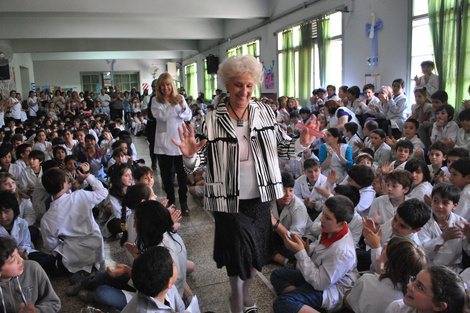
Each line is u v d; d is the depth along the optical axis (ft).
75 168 12.25
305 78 27.09
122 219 8.61
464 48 15.14
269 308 6.63
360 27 21.22
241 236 5.27
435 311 4.03
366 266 7.22
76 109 40.37
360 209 8.68
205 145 5.27
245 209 5.28
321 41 24.63
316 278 6.07
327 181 9.75
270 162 5.31
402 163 10.75
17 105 31.27
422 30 17.49
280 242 8.51
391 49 19.15
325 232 6.45
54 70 63.16
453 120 13.99
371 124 14.35
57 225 7.92
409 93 18.38
